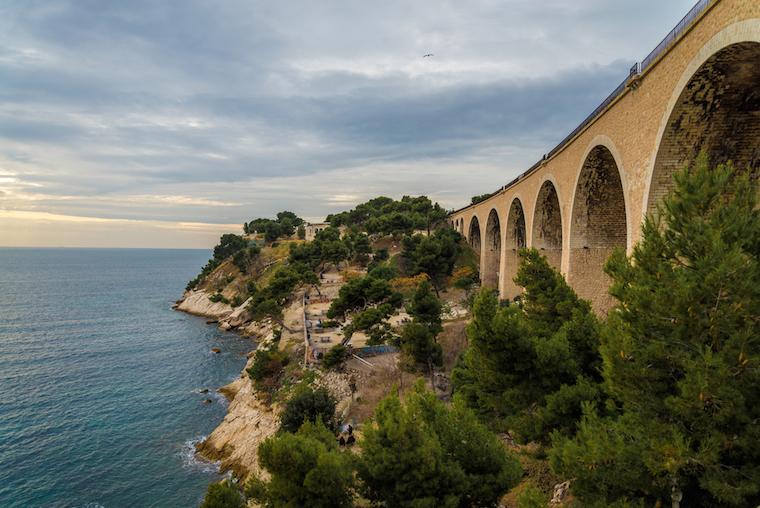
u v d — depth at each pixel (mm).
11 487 26781
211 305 89250
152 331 71438
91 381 46000
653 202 16156
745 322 8297
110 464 29172
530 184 38031
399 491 10219
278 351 40031
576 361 13984
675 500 8656
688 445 7789
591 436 9078
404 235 89062
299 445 10836
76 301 112938
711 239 8508
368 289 39219
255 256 100625
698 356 8438
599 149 22672
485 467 10906
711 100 13859
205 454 30250
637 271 10180
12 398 41094
